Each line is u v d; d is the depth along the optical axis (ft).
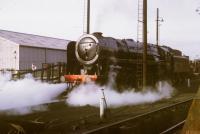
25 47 131.03
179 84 102.83
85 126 33.32
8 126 26.91
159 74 79.51
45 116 39.22
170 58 90.33
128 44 68.49
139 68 67.82
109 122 35.96
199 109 15.66
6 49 130.82
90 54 58.44
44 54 141.08
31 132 29.43
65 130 31.22
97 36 59.82
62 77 58.39
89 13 93.20
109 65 59.00
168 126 35.96
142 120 36.37
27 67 131.85
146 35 61.41
